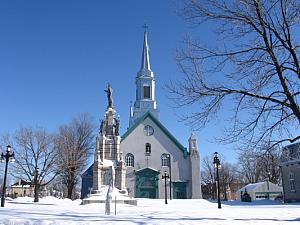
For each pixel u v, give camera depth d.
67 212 22.95
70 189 62.22
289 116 16.92
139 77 86.25
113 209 29.25
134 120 81.12
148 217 18.61
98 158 45.25
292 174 55.62
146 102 84.44
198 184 65.00
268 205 43.06
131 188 64.25
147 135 67.44
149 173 65.31
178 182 65.62
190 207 37.41
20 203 39.19
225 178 94.00
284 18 16.66
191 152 66.50
